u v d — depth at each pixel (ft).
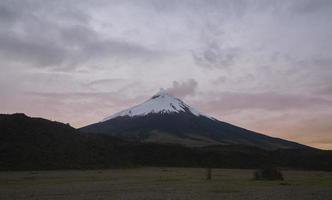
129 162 465.06
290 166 543.80
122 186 186.29
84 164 393.50
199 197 136.98
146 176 271.28
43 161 366.84
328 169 513.04
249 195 143.54
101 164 410.52
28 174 290.15
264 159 561.02
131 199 132.57
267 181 222.89
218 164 524.11
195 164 516.73
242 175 293.84
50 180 229.86
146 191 161.17
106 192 158.51
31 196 144.87
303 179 248.11
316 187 179.32
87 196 143.64
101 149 453.99
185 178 249.14
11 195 148.25
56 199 134.62
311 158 564.30
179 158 526.57
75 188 176.76
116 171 348.79
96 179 238.89
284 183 206.18
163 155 528.63
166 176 271.69
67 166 374.02
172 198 134.31
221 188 173.47
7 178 246.27
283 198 134.21
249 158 557.33
